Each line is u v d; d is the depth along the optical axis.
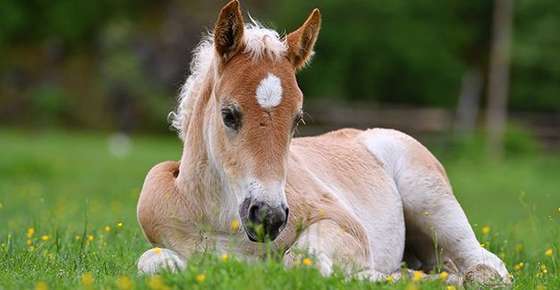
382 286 6.09
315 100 33.69
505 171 26.39
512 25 34.28
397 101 34.94
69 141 29.20
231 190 6.63
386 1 33.94
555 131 32.62
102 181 20.52
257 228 5.96
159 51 34.84
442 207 8.12
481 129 32.12
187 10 35.50
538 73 34.81
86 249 8.16
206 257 6.41
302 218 6.82
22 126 34.12
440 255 8.20
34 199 15.91
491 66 34.59
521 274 7.65
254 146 6.27
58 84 35.12
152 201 7.18
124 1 36.50
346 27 34.00
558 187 23.55
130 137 33.03
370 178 8.12
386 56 34.19
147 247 8.48
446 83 34.66
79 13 36.19
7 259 7.55
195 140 6.99
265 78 6.38
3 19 35.88
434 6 35.12
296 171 7.24
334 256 6.76
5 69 35.44
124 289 5.77
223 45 6.58
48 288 6.05
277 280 5.77
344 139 8.59
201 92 7.06
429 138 30.78
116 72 34.25
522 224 13.00
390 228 7.99
